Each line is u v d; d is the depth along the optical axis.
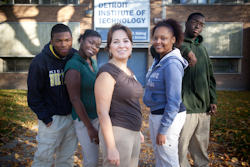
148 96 2.21
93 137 2.22
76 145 2.52
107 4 12.61
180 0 13.11
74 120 2.32
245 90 13.23
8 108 6.75
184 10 12.91
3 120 5.41
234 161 3.35
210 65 2.79
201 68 2.61
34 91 2.12
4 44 12.92
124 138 1.73
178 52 2.12
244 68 13.21
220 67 13.48
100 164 3.25
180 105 2.21
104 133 1.61
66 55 2.29
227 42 13.09
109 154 1.59
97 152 2.35
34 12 12.87
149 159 3.50
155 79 2.12
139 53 13.48
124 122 1.74
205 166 2.84
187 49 2.37
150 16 12.87
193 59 2.36
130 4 12.63
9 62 13.35
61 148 2.45
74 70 2.12
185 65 2.16
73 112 2.31
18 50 12.98
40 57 2.15
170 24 2.16
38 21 12.91
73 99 2.12
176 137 2.16
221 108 7.45
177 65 2.01
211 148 3.93
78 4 12.80
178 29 2.14
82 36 2.40
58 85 2.24
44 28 12.95
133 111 1.79
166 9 12.88
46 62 2.17
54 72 2.22
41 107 2.16
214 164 3.28
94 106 2.32
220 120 5.87
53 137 2.24
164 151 2.15
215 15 12.97
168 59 2.05
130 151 1.77
